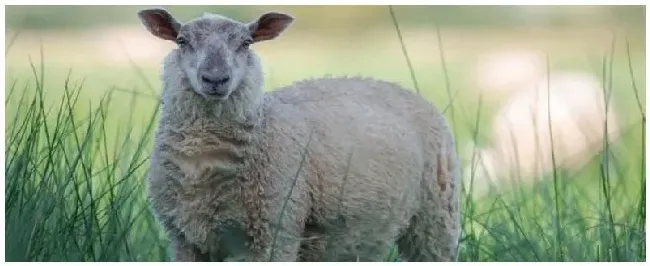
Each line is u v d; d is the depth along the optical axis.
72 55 41.47
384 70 42.47
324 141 15.30
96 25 45.66
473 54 45.59
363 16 52.44
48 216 15.08
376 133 15.95
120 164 18.59
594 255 17.09
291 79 39.38
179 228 14.82
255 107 14.72
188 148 14.60
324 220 15.32
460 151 25.72
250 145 14.61
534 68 39.47
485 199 21.61
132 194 17.62
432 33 51.16
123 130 25.81
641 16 48.75
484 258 17.73
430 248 16.95
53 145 16.70
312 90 16.09
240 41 14.81
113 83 35.53
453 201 17.17
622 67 43.00
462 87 38.22
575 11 50.19
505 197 21.69
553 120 26.94
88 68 39.09
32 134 15.28
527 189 22.55
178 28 15.30
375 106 16.44
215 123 14.58
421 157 16.62
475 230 20.61
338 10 52.59
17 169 14.98
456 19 51.84
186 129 14.64
